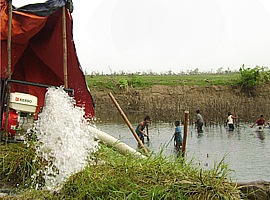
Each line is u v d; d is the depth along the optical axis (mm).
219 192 4047
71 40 6543
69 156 4996
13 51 6480
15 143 5434
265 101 28578
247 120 23969
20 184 4891
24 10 5969
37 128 5434
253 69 32406
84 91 7312
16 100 5789
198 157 12461
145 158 4883
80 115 5695
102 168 4559
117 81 33688
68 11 6238
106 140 6445
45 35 6660
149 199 3904
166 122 23141
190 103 27766
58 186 4520
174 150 12789
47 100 5570
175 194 3961
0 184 4883
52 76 7230
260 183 5020
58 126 5297
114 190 4062
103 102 31094
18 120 5840
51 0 5988
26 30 6074
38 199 4320
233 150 14023
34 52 6926
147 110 29109
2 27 5902
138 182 4207
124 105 30672
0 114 5441
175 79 36656
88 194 4090
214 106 24422
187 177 4293
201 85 33500
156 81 35281
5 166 4996
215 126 21625
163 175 4336
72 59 6840
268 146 15078
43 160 5086
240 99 28547
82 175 4344
